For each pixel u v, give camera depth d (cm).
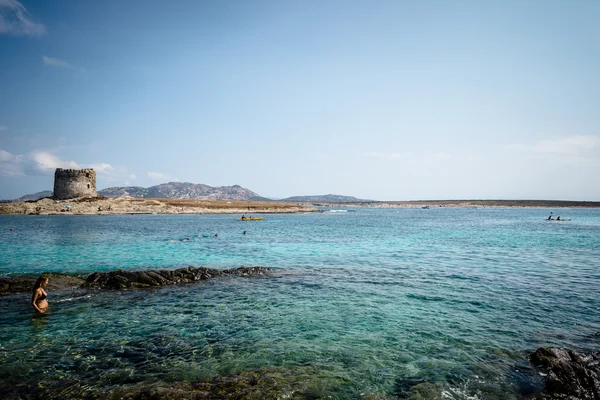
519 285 1986
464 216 13088
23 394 852
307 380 915
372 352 1095
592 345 1154
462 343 1166
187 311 1520
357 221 9169
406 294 1797
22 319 1406
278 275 2278
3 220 7606
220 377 928
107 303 1644
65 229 5619
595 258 2969
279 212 14038
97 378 927
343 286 1977
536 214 15162
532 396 868
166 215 11000
